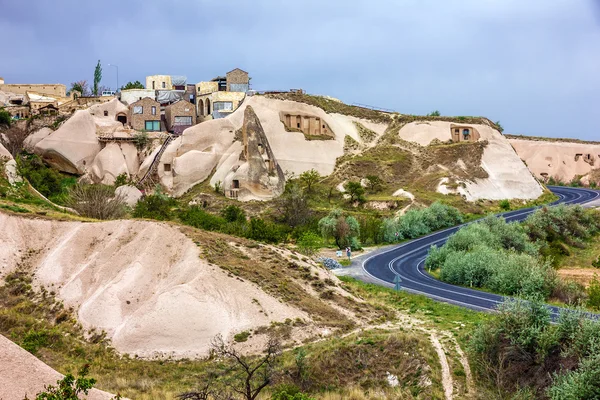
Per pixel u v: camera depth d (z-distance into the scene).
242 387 29.17
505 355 30.52
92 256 42.56
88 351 34.12
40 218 47.31
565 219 69.94
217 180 87.88
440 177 90.62
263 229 59.75
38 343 34.19
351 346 33.00
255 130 87.75
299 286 40.84
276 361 31.36
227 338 34.59
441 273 51.97
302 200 78.06
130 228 43.53
